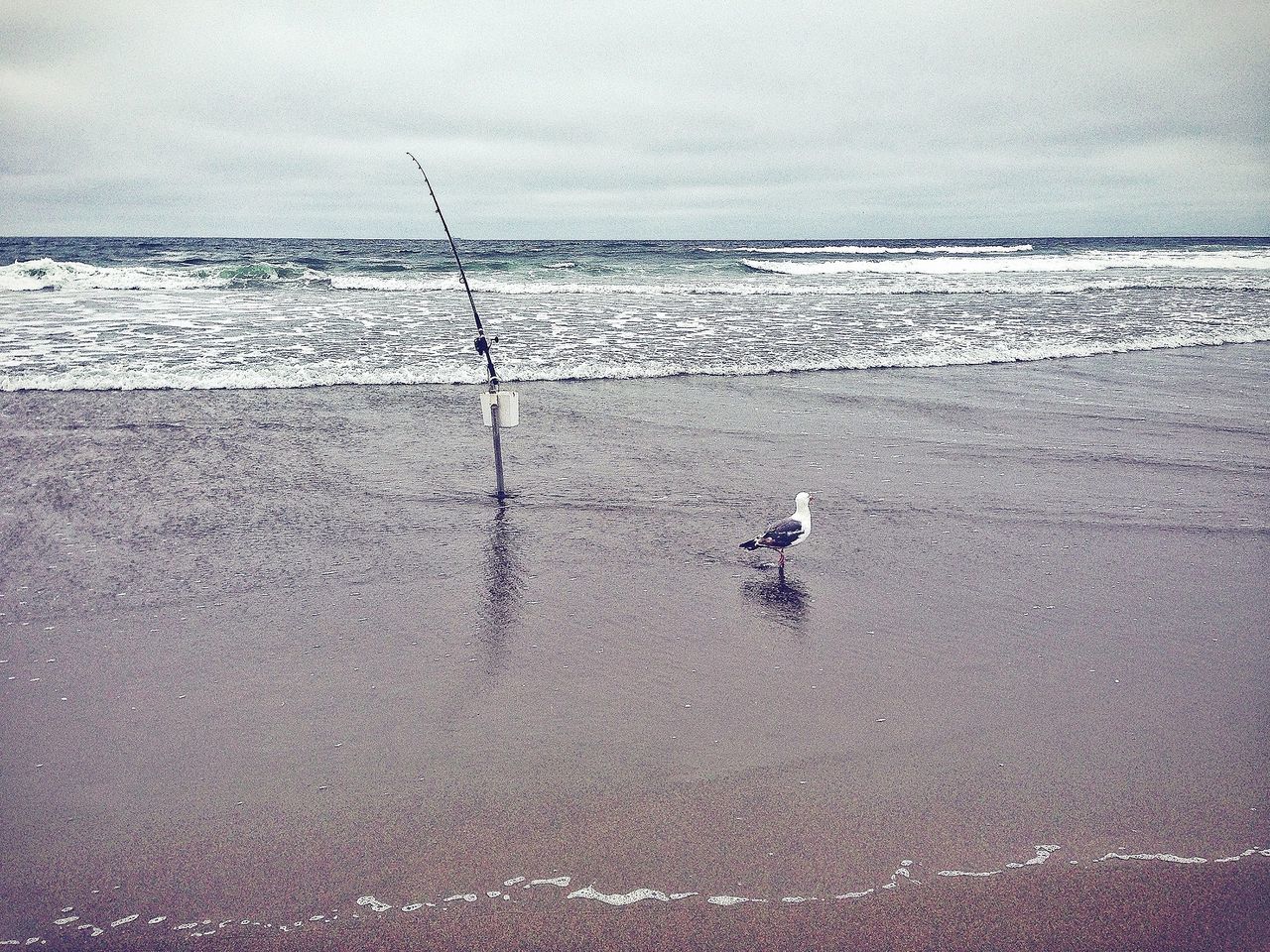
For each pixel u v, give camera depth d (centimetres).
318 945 382
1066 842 443
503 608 712
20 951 380
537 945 381
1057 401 1463
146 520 905
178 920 397
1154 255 6250
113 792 485
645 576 776
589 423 1298
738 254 6900
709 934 386
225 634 668
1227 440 1220
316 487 1009
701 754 515
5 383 1495
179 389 1516
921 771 498
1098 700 571
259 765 508
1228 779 490
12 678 604
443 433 1242
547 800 474
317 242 10475
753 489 1011
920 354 1852
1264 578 768
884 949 379
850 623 685
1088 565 796
